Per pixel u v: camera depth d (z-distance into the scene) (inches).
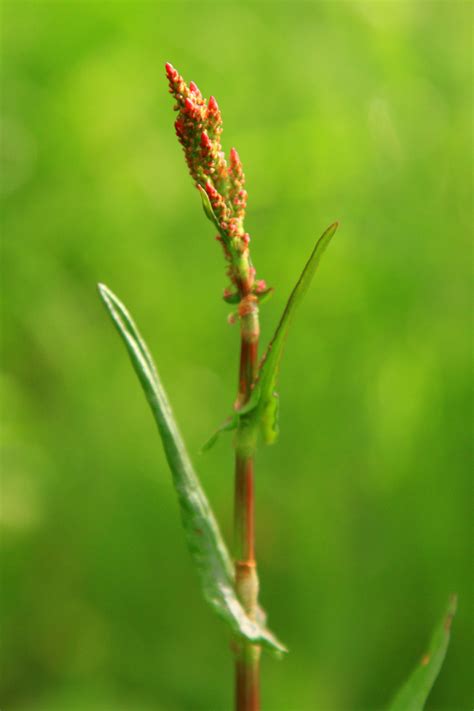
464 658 35.4
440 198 42.3
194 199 44.8
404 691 18.1
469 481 37.3
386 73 43.3
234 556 18.0
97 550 38.5
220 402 42.4
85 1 44.3
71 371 42.4
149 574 38.4
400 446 39.8
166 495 39.5
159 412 18.0
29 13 44.6
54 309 42.9
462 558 36.5
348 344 41.0
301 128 42.3
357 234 41.8
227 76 45.2
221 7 45.5
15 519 38.7
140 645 37.0
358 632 36.3
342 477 39.8
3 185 43.8
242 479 17.9
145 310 44.3
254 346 17.8
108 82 45.1
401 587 37.4
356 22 44.1
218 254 43.9
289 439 40.8
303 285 17.4
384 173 42.3
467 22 45.4
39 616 37.9
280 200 42.7
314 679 35.1
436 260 41.1
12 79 45.0
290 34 44.5
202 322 43.4
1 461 39.1
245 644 18.1
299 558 38.0
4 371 43.3
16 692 36.3
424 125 43.0
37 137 45.0
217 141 17.5
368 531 38.6
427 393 39.5
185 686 35.7
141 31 45.1
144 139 45.6
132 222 44.5
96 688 35.4
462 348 39.3
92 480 40.1
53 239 44.3
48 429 41.6
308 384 41.0
